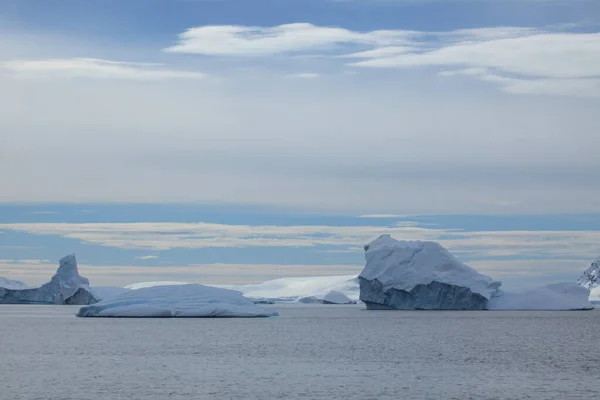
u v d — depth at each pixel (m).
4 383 90.88
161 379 94.12
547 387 88.81
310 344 143.50
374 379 94.69
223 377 95.94
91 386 88.69
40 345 141.25
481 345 142.38
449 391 86.00
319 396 82.56
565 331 182.12
